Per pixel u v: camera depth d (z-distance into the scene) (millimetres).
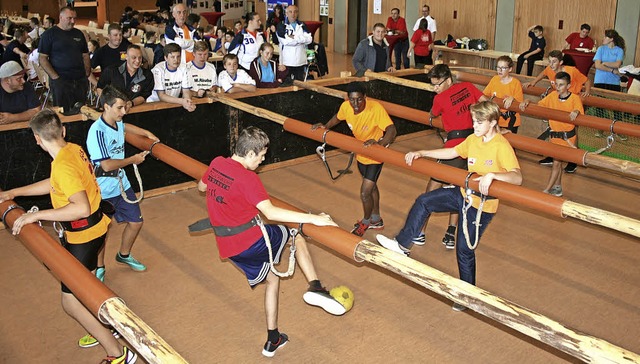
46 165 6938
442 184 6441
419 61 14977
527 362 4535
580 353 2883
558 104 7629
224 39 13883
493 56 14992
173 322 5000
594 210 4172
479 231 4859
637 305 5336
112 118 5227
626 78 11797
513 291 5527
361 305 5273
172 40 9000
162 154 5758
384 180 8375
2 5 27141
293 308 5223
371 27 18953
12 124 6605
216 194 3963
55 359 4543
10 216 4336
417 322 5035
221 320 5043
